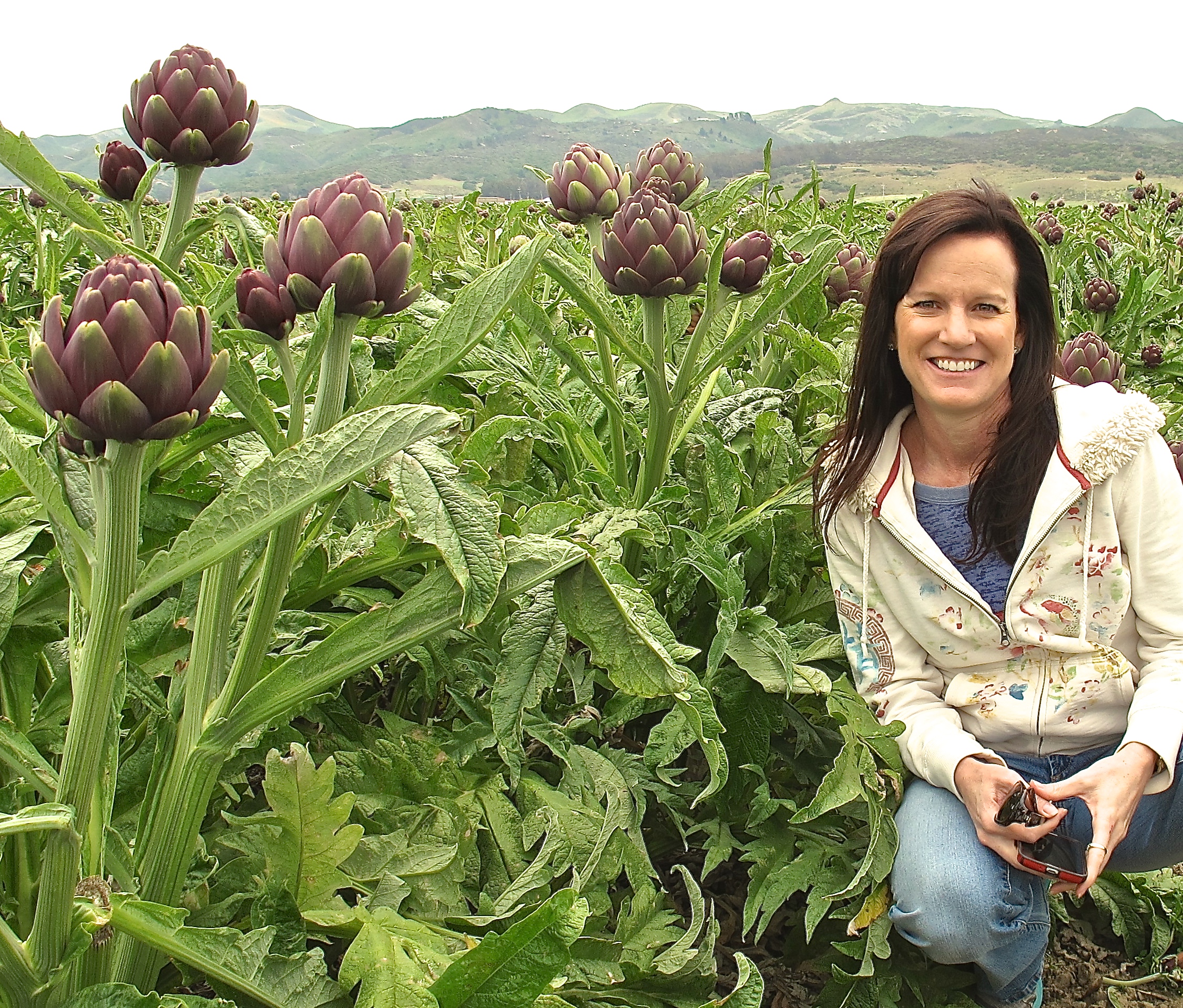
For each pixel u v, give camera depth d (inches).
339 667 60.4
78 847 52.5
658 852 101.7
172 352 47.5
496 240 182.5
